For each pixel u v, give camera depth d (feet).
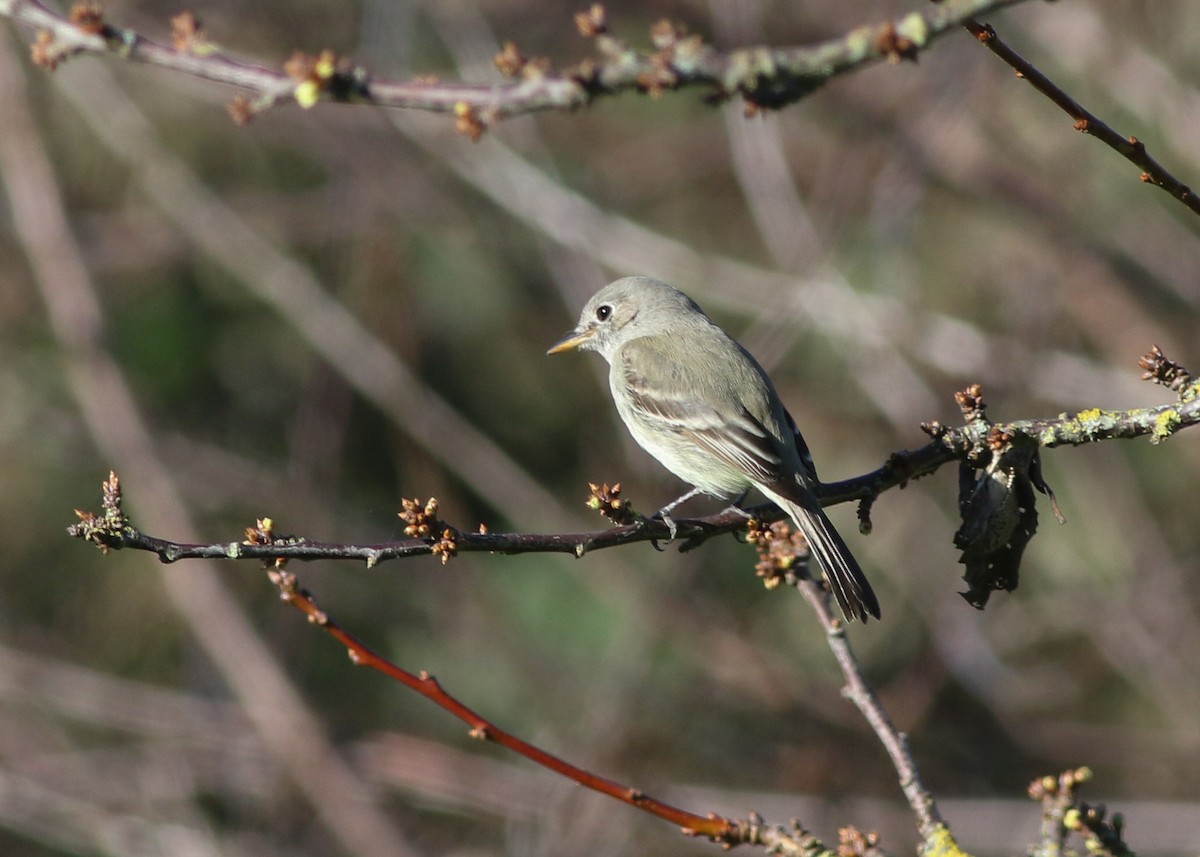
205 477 50.14
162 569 49.34
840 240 52.16
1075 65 54.03
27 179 50.96
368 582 49.34
